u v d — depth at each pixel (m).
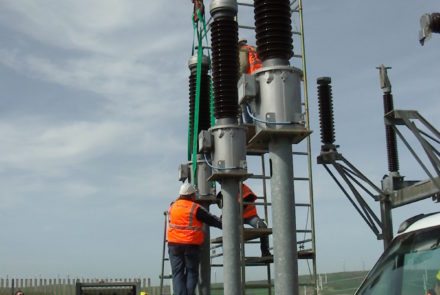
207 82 9.81
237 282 7.11
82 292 9.04
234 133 7.27
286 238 4.67
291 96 4.91
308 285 9.27
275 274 4.67
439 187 6.78
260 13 5.11
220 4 7.30
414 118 7.07
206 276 9.23
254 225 9.75
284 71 4.93
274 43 5.02
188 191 8.59
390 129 8.83
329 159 9.05
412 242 3.86
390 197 8.58
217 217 8.47
